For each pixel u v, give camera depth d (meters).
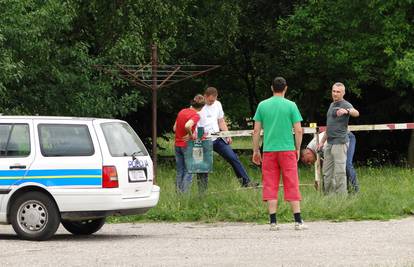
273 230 18.05
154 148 28.31
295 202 18.05
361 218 20.02
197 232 18.14
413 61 37.03
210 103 24.33
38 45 30.80
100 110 34.81
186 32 45.19
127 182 17.27
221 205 21.03
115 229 19.25
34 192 17.08
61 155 17.16
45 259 14.08
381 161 45.78
